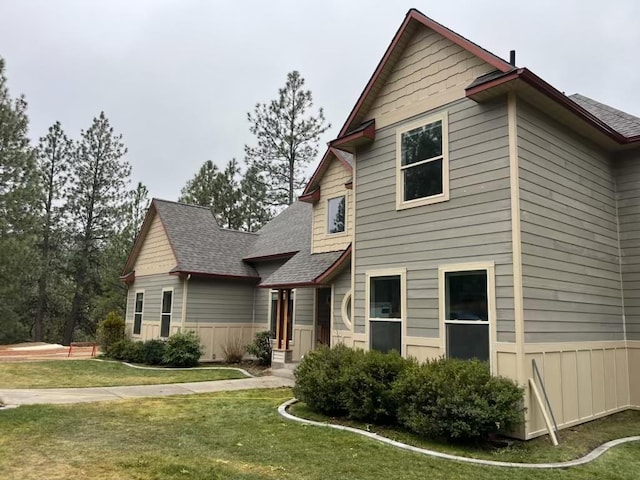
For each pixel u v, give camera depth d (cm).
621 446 653
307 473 495
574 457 593
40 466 489
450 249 782
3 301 2127
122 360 1658
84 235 2950
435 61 859
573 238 812
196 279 1653
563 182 808
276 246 1738
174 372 1363
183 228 1827
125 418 738
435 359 734
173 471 480
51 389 1020
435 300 796
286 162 3191
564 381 743
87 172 2959
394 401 705
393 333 871
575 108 782
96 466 493
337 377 786
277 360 1378
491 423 612
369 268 936
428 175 845
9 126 1980
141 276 1945
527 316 685
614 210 952
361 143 988
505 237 704
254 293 1794
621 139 909
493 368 692
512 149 713
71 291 2909
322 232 1434
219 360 1669
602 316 865
